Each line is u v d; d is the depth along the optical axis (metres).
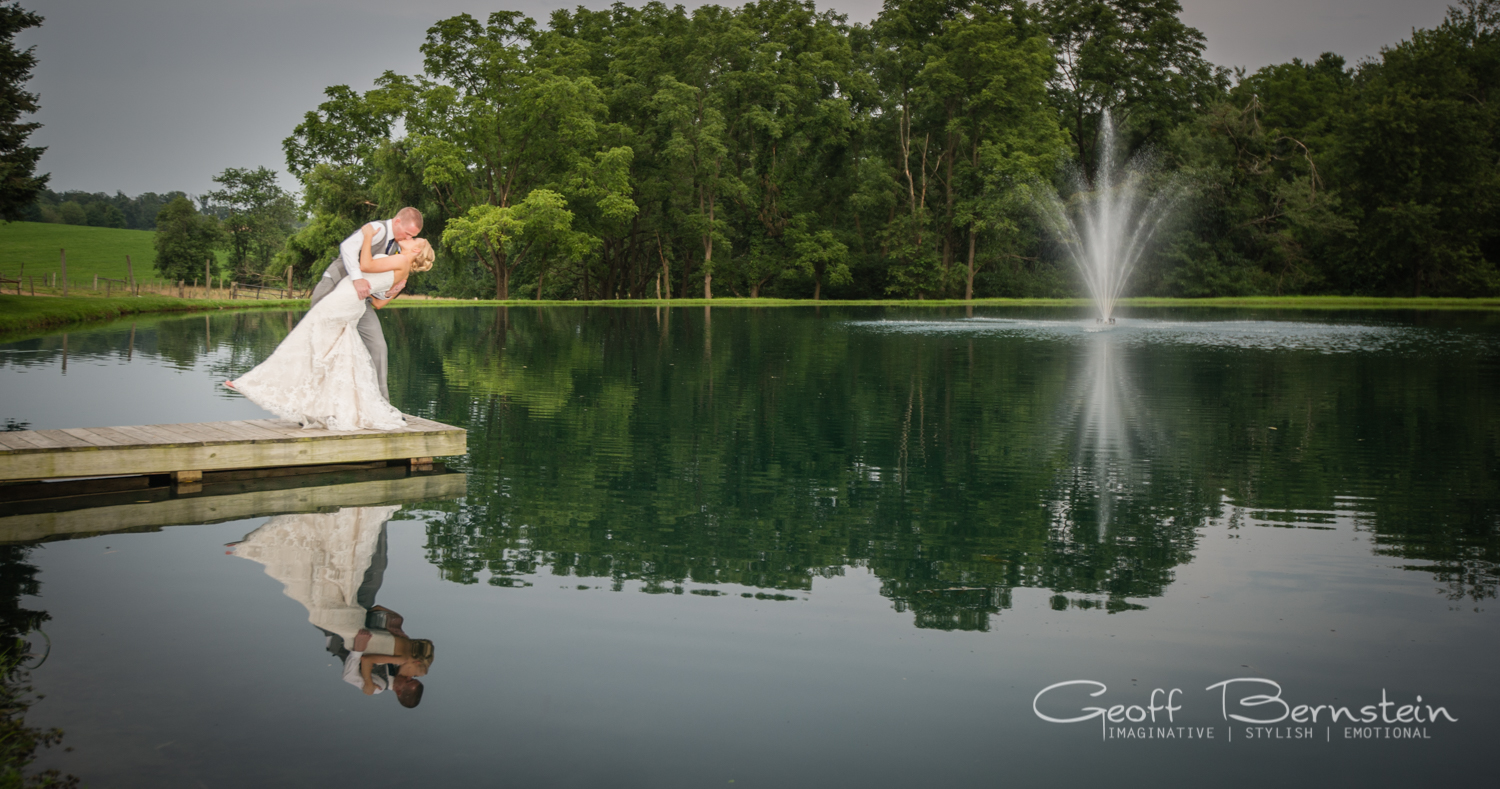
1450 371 14.69
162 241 57.38
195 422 8.30
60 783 2.62
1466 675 3.58
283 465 6.92
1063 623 4.08
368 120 45.09
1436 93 53.09
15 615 3.96
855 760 2.87
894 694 3.36
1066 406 10.84
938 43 52.16
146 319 27.44
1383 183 53.00
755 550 5.14
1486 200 50.72
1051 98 56.94
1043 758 2.93
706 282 52.53
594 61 54.09
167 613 4.00
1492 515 5.98
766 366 15.18
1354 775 2.87
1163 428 9.39
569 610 4.14
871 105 54.31
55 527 5.47
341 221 49.31
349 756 2.82
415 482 6.81
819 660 3.64
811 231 56.22
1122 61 52.62
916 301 48.47
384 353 7.79
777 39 53.28
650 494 6.46
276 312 32.44
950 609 4.23
